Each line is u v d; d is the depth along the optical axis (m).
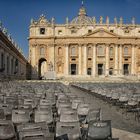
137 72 118.69
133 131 13.69
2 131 7.75
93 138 8.30
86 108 12.83
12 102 14.66
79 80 92.25
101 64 118.88
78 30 118.25
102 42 117.12
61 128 8.57
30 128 7.78
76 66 118.75
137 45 118.56
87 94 34.50
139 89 31.11
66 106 12.88
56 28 118.62
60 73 118.00
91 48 118.50
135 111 18.53
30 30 118.38
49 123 10.89
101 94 27.67
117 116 18.42
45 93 21.41
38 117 10.94
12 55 78.00
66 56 117.44
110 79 95.81
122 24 118.75
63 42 117.88
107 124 8.48
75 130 8.59
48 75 107.12
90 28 118.38
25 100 15.57
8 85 36.75
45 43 117.88
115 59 117.62
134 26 118.38
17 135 7.73
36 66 117.56
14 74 80.69
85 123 11.86
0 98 16.55
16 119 10.84
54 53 117.81
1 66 62.62
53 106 16.06
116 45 117.69
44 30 118.56
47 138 7.18
